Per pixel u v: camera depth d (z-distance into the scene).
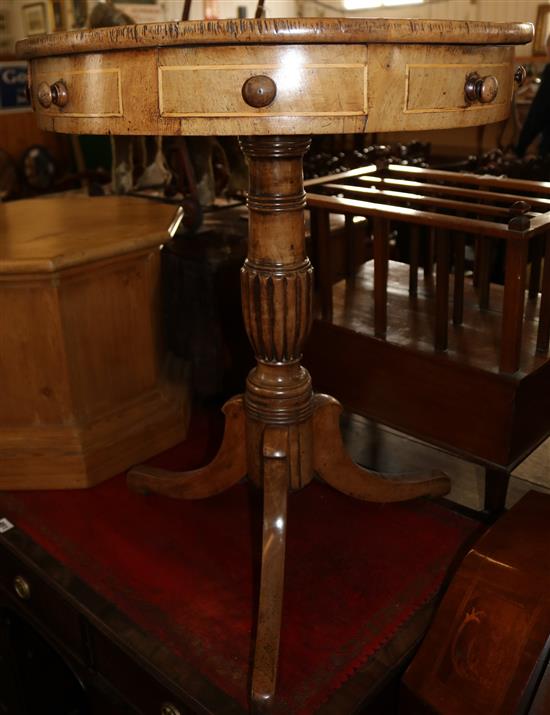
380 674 1.08
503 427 1.34
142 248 1.52
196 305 1.83
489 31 0.93
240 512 1.48
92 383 1.57
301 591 1.25
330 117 0.88
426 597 1.23
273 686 1.01
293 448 1.27
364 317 1.62
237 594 1.24
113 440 1.58
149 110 0.91
